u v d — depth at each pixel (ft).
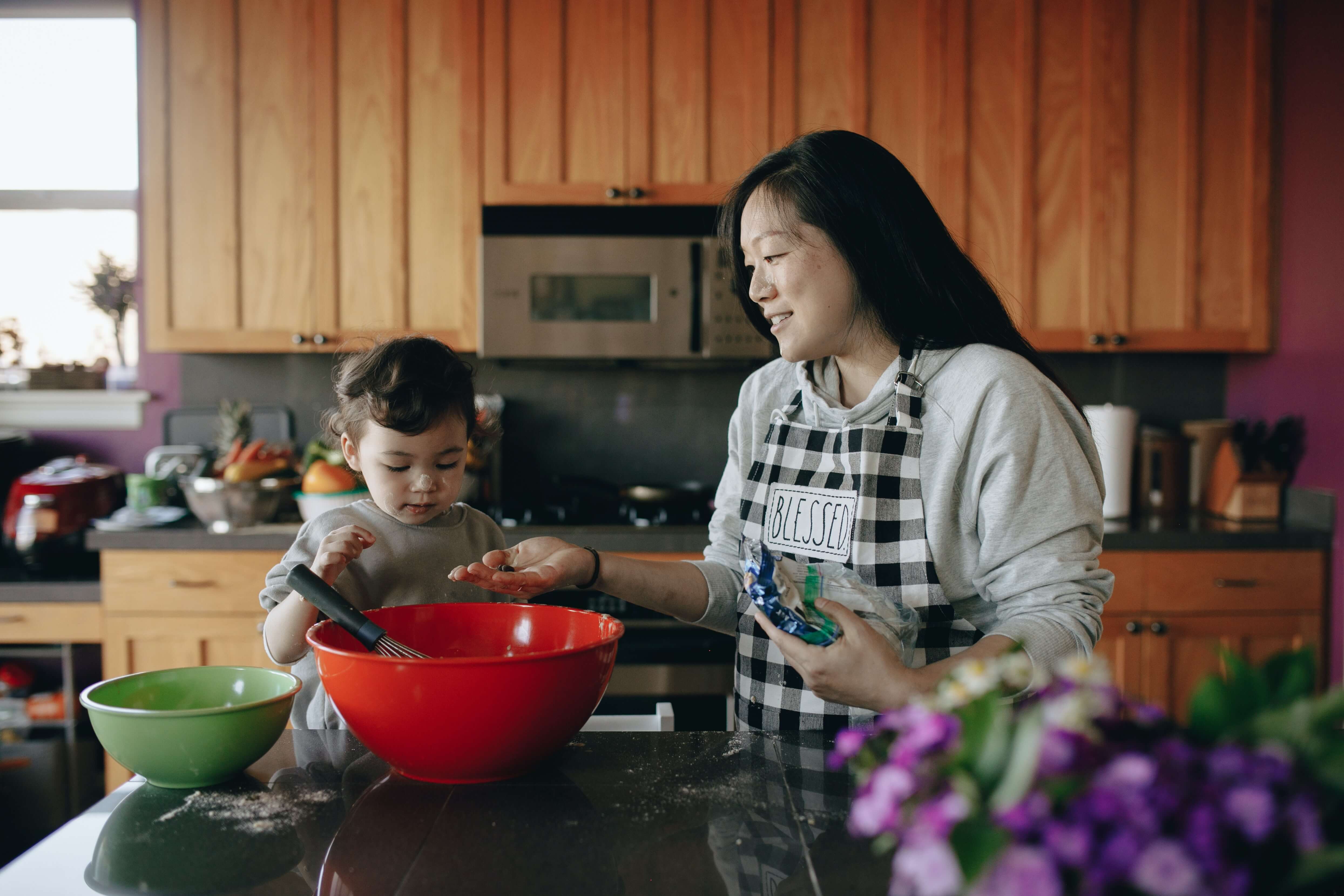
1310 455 7.48
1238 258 7.93
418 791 2.35
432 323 7.88
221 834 2.10
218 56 7.70
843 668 2.42
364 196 7.80
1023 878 1.06
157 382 8.85
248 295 7.83
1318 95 7.39
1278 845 1.16
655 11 7.71
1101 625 2.75
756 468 3.69
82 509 7.39
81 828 2.13
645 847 2.03
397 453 3.58
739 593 3.55
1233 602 7.04
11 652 6.89
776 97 7.72
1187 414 8.98
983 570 3.00
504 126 7.75
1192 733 1.35
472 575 2.91
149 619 6.89
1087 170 7.81
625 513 7.88
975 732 1.26
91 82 9.02
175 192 7.77
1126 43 7.75
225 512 6.99
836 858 1.98
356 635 2.52
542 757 2.39
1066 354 8.97
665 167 7.77
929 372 3.17
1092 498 2.94
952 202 7.79
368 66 7.73
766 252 3.18
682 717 6.75
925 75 7.73
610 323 7.80
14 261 9.00
